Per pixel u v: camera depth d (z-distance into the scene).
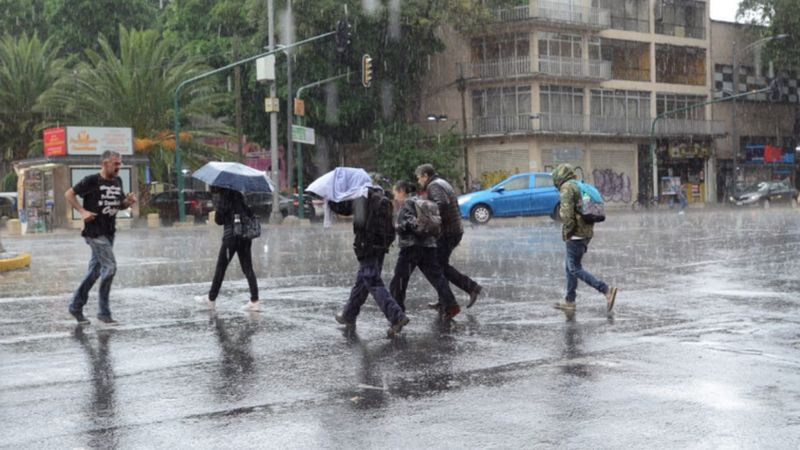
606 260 16.58
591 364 7.26
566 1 53.19
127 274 15.34
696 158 61.12
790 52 60.59
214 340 8.67
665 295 11.52
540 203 32.28
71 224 38.41
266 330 9.21
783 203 55.59
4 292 12.94
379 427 5.52
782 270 14.40
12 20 58.44
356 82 50.62
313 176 56.03
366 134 52.38
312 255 19.20
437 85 55.16
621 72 56.53
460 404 6.04
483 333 8.85
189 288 13.09
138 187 42.19
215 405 6.14
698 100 60.91
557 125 52.38
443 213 10.11
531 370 7.08
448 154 51.00
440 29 54.91
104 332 9.20
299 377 6.98
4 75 46.44
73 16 57.16
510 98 52.81
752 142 64.56
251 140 51.91
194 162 44.72
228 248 10.63
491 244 21.08
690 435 5.21
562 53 53.31
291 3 46.84
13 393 6.54
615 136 55.03
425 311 10.45
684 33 59.94
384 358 7.68
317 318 9.98
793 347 7.87
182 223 40.41
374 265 8.88
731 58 62.97
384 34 49.66
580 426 5.44
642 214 43.81
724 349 7.80
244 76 50.19
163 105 43.28
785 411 5.71
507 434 5.30
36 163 38.03
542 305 10.77
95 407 6.12
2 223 46.00
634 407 5.86
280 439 5.30
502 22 51.72
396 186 9.95
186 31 53.88
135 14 58.91
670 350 7.79
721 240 21.39
